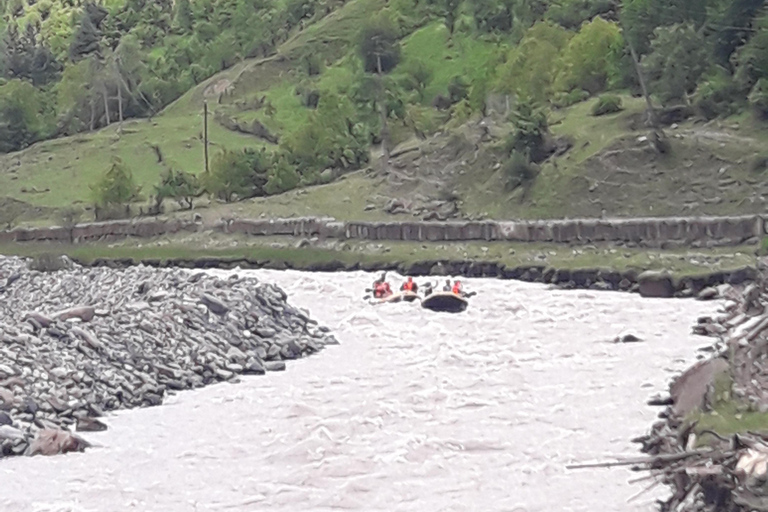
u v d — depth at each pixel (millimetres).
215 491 27641
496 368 41219
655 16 99562
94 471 29250
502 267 68062
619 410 34156
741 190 79688
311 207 95625
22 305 51688
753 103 88000
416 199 94562
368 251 75500
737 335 36094
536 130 92375
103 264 80875
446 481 27938
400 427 32844
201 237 85312
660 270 60844
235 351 42000
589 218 82438
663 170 84125
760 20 91688
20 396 33500
